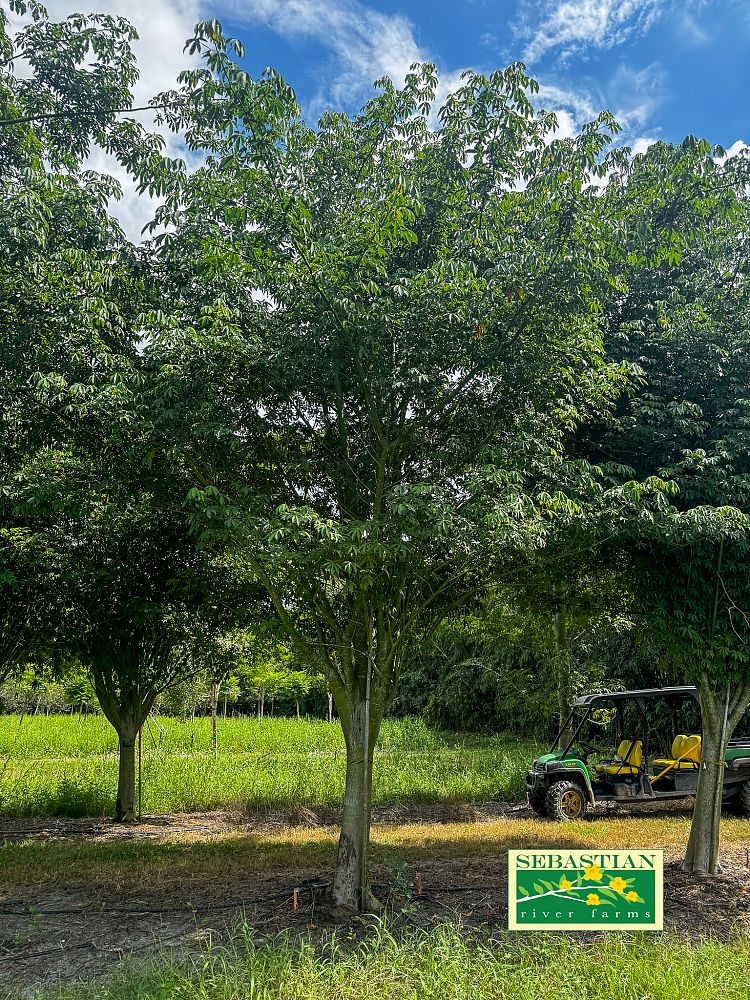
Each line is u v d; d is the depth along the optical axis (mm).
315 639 8234
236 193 6004
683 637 7863
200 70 5969
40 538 9297
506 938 5547
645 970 4836
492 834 10375
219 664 12188
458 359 6141
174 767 16062
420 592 7277
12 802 12789
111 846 9555
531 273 5758
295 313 5734
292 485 7055
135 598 10289
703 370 7449
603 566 8570
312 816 12219
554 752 13594
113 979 4820
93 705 30281
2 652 10320
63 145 7543
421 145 6641
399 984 4684
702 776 8133
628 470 6855
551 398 6641
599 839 9812
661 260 7027
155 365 6227
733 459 7270
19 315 6203
